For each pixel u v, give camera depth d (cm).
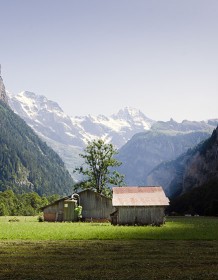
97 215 9531
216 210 16662
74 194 9631
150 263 2477
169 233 4753
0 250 3047
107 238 4062
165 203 7512
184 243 3628
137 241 3791
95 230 5272
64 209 9506
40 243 3562
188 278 2036
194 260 2595
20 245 3391
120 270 2242
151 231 5128
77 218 9450
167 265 2408
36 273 2150
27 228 5747
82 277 2052
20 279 2002
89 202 9625
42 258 2653
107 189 11588
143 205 7494
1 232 4744
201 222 8600
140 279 2012
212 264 2444
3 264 2423
